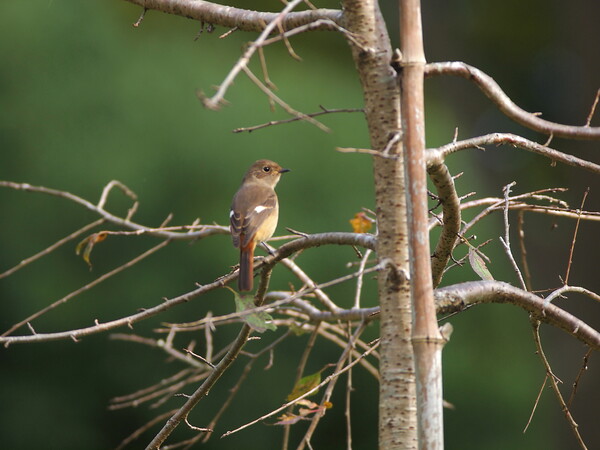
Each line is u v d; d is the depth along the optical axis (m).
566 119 19.73
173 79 16.06
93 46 16.08
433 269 5.33
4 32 15.95
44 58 15.85
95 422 14.91
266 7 18.89
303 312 7.11
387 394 4.40
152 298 14.67
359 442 14.86
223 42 17.39
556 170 18.56
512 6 19.38
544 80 20.00
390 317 4.43
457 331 15.28
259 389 14.46
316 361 14.40
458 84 18.53
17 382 14.84
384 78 4.55
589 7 15.77
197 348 14.52
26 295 14.81
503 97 4.93
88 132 15.52
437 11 18.86
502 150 18.58
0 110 15.50
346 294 14.23
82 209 15.12
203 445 14.65
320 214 15.12
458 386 15.13
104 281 14.79
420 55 4.23
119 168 15.25
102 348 14.81
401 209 4.52
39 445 14.88
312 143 15.59
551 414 15.06
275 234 14.79
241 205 8.27
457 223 5.02
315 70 17.72
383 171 4.55
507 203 5.40
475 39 19.59
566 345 15.12
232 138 15.53
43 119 15.50
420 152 4.14
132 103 15.67
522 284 5.21
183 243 14.80
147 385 14.77
